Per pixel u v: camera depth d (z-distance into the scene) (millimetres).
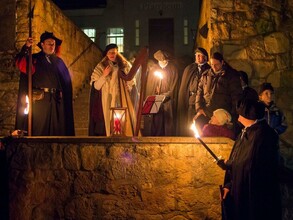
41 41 5137
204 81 4832
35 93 4914
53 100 5023
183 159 4094
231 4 5754
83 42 9305
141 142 4117
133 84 5203
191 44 14508
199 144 4086
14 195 4250
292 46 5680
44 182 4219
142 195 4109
